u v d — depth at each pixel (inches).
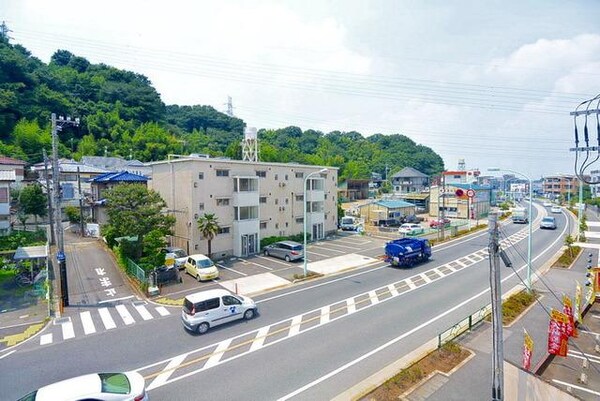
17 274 1087.6
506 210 2945.4
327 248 1552.7
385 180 4325.8
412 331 703.7
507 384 448.1
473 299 898.7
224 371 558.3
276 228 1574.8
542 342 653.3
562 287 1002.7
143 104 3818.9
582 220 1707.7
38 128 2596.0
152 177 1470.2
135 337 687.7
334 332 701.9
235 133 4500.5
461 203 2546.8
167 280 1050.7
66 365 584.1
